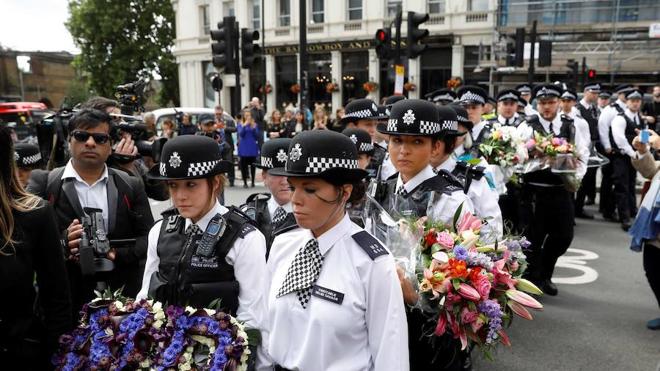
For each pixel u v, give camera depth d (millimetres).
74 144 2916
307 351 1776
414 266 2141
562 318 4617
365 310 1776
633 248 4254
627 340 4184
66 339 2102
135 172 3568
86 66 36031
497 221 3199
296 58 27984
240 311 2188
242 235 2242
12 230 1925
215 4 29953
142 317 2016
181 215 2285
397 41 9859
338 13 25781
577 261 6293
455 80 22375
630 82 19109
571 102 7094
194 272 2205
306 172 1718
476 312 2160
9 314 1979
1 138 1927
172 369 1907
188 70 32062
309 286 1810
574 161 4785
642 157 4254
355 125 4828
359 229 1885
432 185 2682
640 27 19000
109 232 3016
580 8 19828
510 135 4645
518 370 3693
